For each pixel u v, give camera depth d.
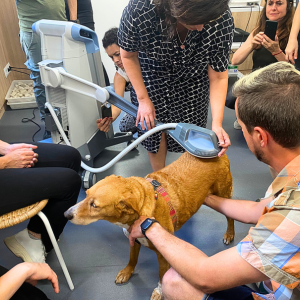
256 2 3.52
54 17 2.54
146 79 1.70
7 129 2.90
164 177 1.44
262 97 0.81
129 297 1.44
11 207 1.21
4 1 3.34
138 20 1.33
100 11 3.59
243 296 0.97
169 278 1.05
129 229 1.33
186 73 1.60
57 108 1.99
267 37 2.32
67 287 1.48
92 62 2.04
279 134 0.81
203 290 0.91
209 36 1.41
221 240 1.76
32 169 1.35
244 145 2.68
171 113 1.79
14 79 3.73
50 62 1.82
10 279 0.92
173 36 1.38
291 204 0.77
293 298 0.86
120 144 2.73
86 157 2.12
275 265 0.76
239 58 2.63
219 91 1.58
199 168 1.46
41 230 1.39
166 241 1.01
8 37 3.51
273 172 1.98
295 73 0.82
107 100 1.71
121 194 1.20
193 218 1.92
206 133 1.40
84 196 2.07
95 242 1.74
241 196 2.08
